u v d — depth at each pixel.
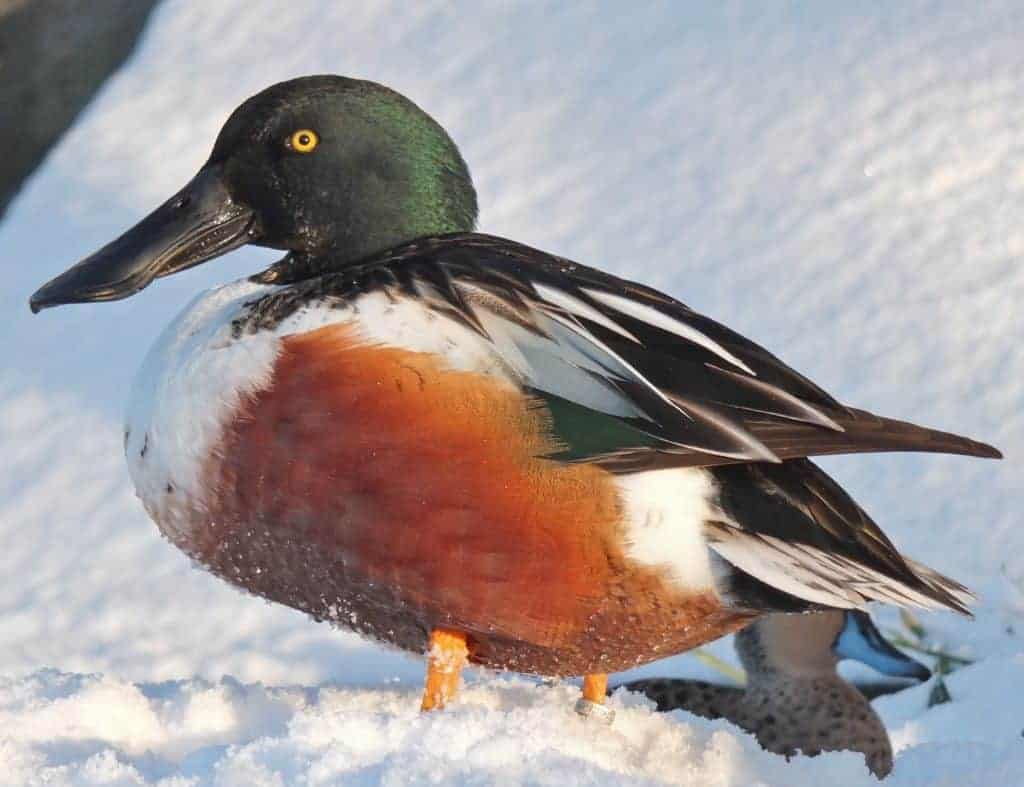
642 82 13.41
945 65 12.84
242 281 7.26
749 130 12.84
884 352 11.30
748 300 11.73
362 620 6.80
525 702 6.98
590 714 6.75
